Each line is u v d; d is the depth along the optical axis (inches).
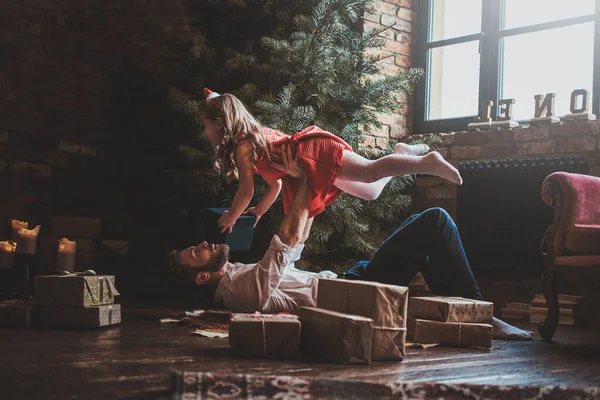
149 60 201.0
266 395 59.4
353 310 84.5
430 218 111.6
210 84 173.8
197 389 60.0
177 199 168.9
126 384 64.2
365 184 117.3
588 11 165.9
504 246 165.8
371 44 165.3
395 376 70.9
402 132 196.1
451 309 96.1
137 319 116.6
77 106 189.8
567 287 150.9
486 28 184.9
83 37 191.2
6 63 180.1
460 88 190.9
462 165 174.2
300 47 153.9
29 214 181.2
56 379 65.8
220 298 109.8
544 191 112.4
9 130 179.8
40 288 104.4
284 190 114.7
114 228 192.2
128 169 194.9
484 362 83.0
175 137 186.2
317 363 77.5
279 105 147.6
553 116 162.4
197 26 184.4
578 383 70.6
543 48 174.2
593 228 104.3
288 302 107.8
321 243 162.1
